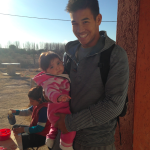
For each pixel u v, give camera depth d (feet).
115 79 3.66
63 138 4.30
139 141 6.26
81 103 4.17
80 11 3.94
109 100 3.62
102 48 3.93
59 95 4.21
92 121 3.70
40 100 7.36
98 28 4.33
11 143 6.01
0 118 15.26
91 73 4.00
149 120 5.85
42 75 4.88
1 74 45.39
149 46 5.72
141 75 6.07
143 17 5.90
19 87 29.58
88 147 4.03
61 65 4.96
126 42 6.52
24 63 74.13
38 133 7.41
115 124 4.30
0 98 22.43
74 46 4.89
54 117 4.62
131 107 6.51
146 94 5.91
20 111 8.27
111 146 4.14
